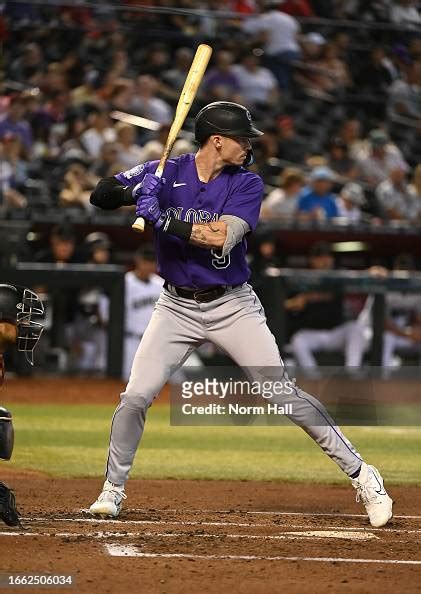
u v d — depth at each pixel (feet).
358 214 202.28
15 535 60.49
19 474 87.56
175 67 227.20
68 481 84.53
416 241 189.06
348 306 169.99
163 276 65.72
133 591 49.11
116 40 221.46
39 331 61.57
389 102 246.47
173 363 66.44
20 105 192.44
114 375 165.89
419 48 253.65
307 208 192.54
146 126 205.26
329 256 173.06
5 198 176.86
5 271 161.17
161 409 146.51
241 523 67.46
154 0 224.94
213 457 102.12
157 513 70.44
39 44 216.54
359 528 66.33
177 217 65.26
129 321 164.86
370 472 66.74
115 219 174.91
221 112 64.28
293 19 234.58
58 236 164.96
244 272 65.87
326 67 240.73
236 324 65.51
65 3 205.46
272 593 49.24
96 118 197.47
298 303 167.12
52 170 194.59
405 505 76.89
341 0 250.37
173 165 65.98
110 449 66.95
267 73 227.81
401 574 53.52
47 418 127.13
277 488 84.33
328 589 50.11
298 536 63.00
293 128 231.91
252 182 64.95
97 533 61.98
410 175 234.79
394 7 254.68
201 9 229.86
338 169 220.43
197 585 50.39
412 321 175.32
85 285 163.12
